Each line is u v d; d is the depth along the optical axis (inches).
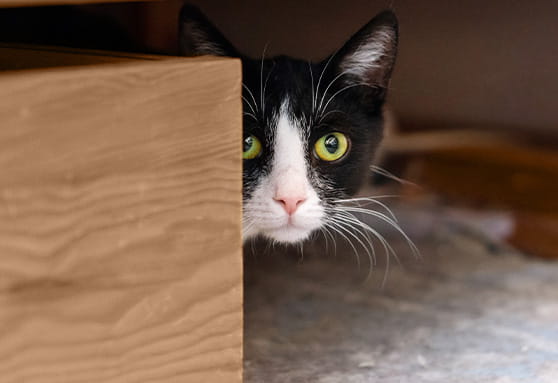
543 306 64.0
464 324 59.5
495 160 97.0
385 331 57.7
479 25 66.1
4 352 30.4
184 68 33.4
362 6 63.2
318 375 49.7
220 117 35.0
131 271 33.6
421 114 83.7
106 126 31.6
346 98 54.0
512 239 80.7
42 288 31.0
